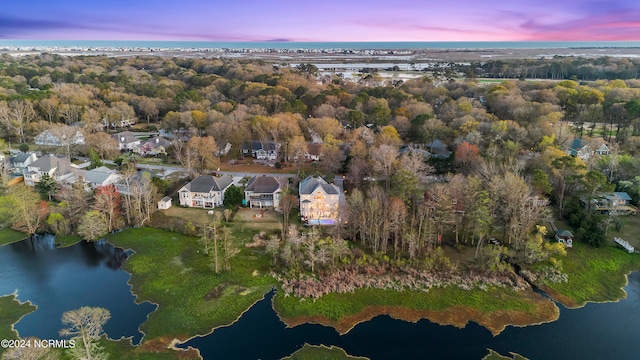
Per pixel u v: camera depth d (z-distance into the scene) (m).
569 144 138.12
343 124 186.50
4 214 105.56
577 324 73.00
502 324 72.88
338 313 75.31
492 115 173.75
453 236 100.69
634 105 151.50
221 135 160.00
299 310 76.00
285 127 156.25
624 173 120.25
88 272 88.25
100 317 67.88
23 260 92.75
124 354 65.12
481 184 102.69
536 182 104.50
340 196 111.25
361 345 67.75
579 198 110.12
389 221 94.00
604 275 86.81
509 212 95.38
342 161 137.12
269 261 91.19
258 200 115.94
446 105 192.88
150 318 73.62
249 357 64.94
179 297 79.50
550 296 80.50
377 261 88.38
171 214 112.25
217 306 76.81
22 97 192.00
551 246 90.25
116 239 102.06
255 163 151.88
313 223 105.94
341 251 89.19
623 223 105.56
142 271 88.31
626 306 77.81
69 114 189.75
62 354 64.31
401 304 77.81
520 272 87.31
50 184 119.62
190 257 93.50
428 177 124.81
